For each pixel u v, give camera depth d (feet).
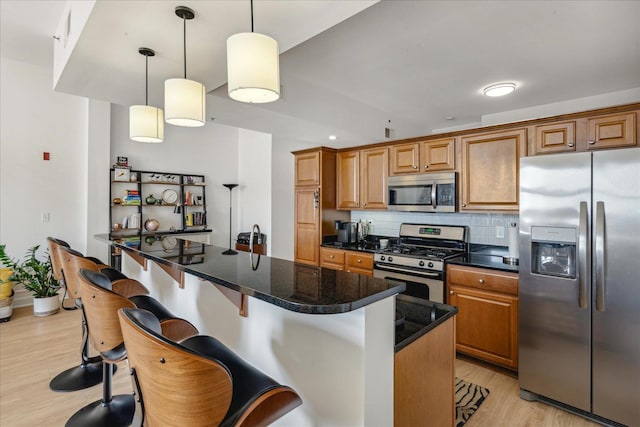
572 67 9.41
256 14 5.44
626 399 6.26
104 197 15.42
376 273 11.43
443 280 9.74
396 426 3.96
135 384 3.22
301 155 14.61
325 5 5.21
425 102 12.66
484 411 7.11
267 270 4.76
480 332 8.98
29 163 13.73
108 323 5.16
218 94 9.71
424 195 11.24
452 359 5.21
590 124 8.16
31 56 12.85
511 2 6.48
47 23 10.06
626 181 6.18
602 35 7.66
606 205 6.39
